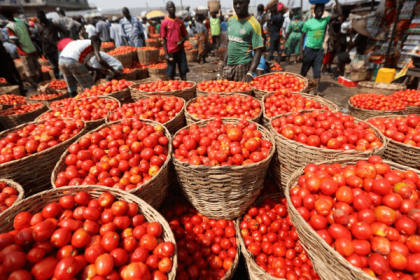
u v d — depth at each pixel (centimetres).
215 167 241
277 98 429
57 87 792
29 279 151
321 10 672
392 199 192
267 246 281
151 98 415
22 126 373
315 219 195
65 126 349
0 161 273
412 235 173
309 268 261
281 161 306
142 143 286
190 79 1077
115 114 376
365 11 1144
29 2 3266
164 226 199
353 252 173
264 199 335
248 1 507
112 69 696
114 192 220
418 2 755
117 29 1295
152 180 244
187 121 407
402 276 165
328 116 337
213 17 1636
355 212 202
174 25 775
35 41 1213
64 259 158
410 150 292
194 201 289
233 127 327
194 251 268
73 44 619
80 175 260
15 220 185
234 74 583
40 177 300
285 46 1298
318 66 739
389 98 542
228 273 254
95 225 192
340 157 267
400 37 822
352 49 1025
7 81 834
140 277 163
